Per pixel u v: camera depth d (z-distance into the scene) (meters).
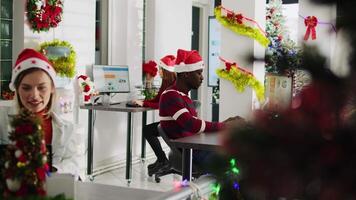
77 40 5.46
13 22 4.80
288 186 0.76
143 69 6.52
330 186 0.74
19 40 4.78
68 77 4.98
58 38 5.16
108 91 5.73
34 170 1.11
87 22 5.61
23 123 1.11
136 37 6.45
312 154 0.75
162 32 6.84
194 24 8.25
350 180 0.73
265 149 0.78
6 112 2.02
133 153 6.45
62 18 5.19
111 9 6.00
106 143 6.03
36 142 1.11
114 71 5.84
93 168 5.76
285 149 0.77
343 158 0.74
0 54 4.70
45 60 2.01
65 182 1.26
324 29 0.83
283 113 0.79
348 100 0.78
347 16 0.78
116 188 1.50
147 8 6.71
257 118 0.80
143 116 6.09
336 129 0.75
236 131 0.80
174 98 3.59
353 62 0.78
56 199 1.07
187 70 3.72
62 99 4.84
